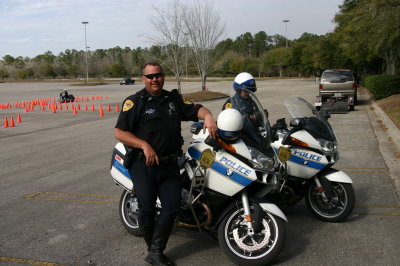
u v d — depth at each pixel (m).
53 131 14.64
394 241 4.52
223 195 3.92
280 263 4.06
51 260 4.25
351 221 5.15
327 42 44.47
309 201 5.16
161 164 3.89
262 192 3.97
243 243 3.91
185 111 4.07
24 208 5.94
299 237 4.69
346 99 18.50
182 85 54.09
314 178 5.02
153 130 3.82
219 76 93.62
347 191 4.91
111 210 5.80
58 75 109.81
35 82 89.31
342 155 9.09
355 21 16.78
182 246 4.52
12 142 12.23
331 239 4.61
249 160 3.85
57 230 5.07
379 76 22.61
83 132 14.18
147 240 4.08
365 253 4.24
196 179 3.94
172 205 3.90
